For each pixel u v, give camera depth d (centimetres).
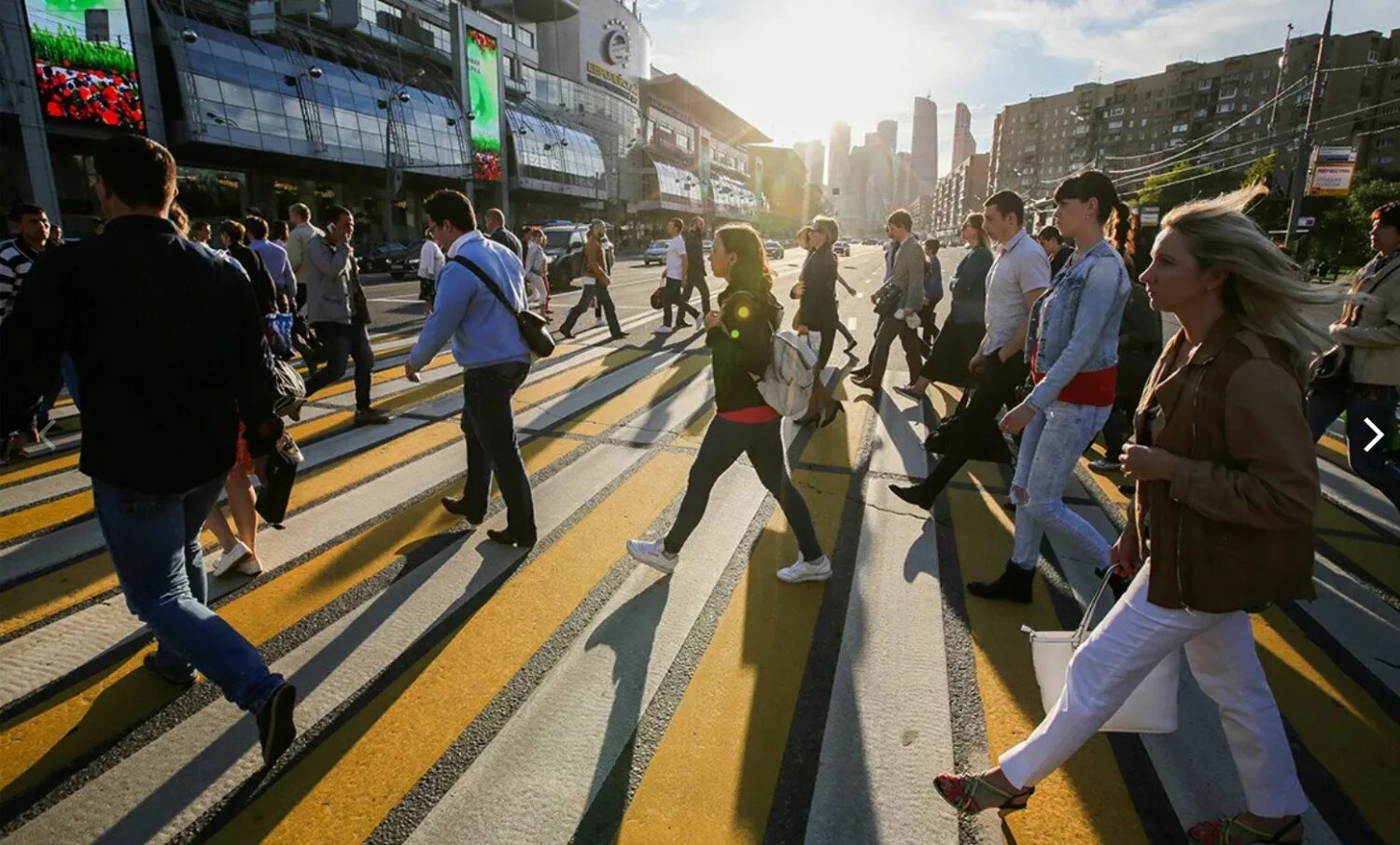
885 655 282
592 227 1034
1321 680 275
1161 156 11462
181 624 201
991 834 199
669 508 427
